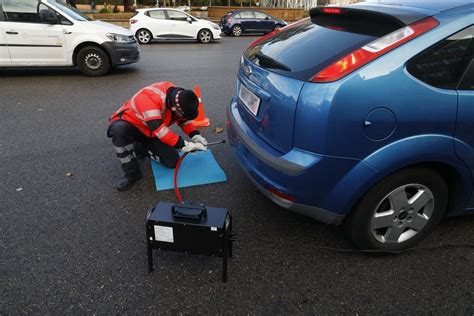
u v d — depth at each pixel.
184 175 3.53
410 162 2.09
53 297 2.12
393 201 2.25
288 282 2.25
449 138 2.12
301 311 2.05
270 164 2.22
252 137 2.50
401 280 2.26
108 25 7.86
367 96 1.94
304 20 2.92
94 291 2.16
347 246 2.56
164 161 3.57
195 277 2.28
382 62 1.97
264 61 2.48
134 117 3.18
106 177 3.49
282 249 2.53
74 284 2.21
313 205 2.19
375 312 2.05
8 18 6.91
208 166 3.71
